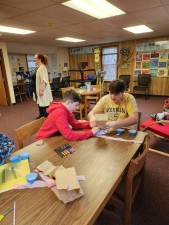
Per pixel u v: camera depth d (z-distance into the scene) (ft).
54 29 14.57
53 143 4.19
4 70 19.24
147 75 21.77
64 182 2.42
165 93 21.68
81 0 8.50
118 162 3.33
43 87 11.21
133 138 4.42
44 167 3.12
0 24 12.37
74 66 29.37
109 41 23.00
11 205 2.36
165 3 9.05
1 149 3.16
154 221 4.44
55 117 4.56
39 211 2.24
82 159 3.46
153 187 5.64
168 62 20.54
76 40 21.52
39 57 11.09
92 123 5.13
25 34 16.43
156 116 8.19
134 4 9.16
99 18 11.59
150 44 21.16
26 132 4.80
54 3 8.61
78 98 4.98
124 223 3.74
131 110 5.71
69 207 2.29
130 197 3.37
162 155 7.45
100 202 2.35
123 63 23.95
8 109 17.94
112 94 5.48
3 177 2.96
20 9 9.30
